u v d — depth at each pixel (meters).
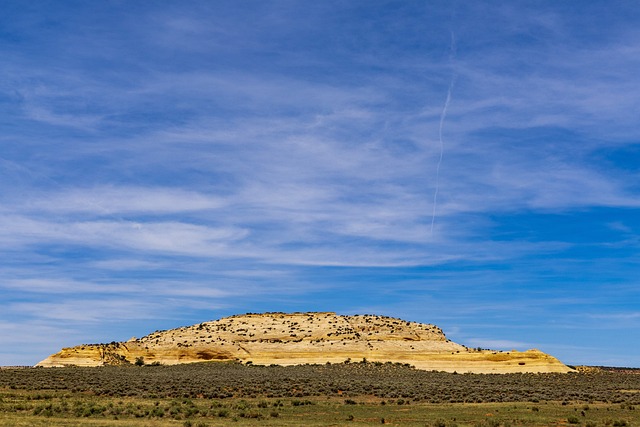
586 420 65.69
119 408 70.56
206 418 64.62
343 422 63.44
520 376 132.38
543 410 75.69
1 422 55.69
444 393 95.88
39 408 68.75
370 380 115.38
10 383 99.25
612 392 104.31
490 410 75.75
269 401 84.00
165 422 59.28
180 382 106.06
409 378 123.12
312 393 93.12
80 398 84.50
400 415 70.38
